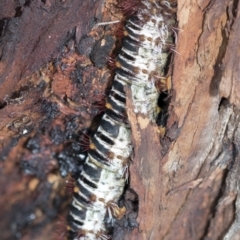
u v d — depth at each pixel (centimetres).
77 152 19
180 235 19
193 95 17
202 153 18
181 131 17
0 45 16
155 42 17
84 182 18
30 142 19
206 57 17
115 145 17
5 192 22
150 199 18
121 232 18
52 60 17
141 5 17
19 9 16
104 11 17
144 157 17
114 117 17
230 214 19
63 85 17
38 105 17
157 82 17
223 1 17
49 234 22
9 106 17
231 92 17
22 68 17
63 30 17
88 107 18
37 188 21
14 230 22
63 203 21
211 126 18
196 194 19
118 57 17
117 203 18
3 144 19
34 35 16
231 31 17
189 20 17
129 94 17
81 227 18
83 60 17
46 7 16
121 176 18
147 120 17
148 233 18
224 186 19
